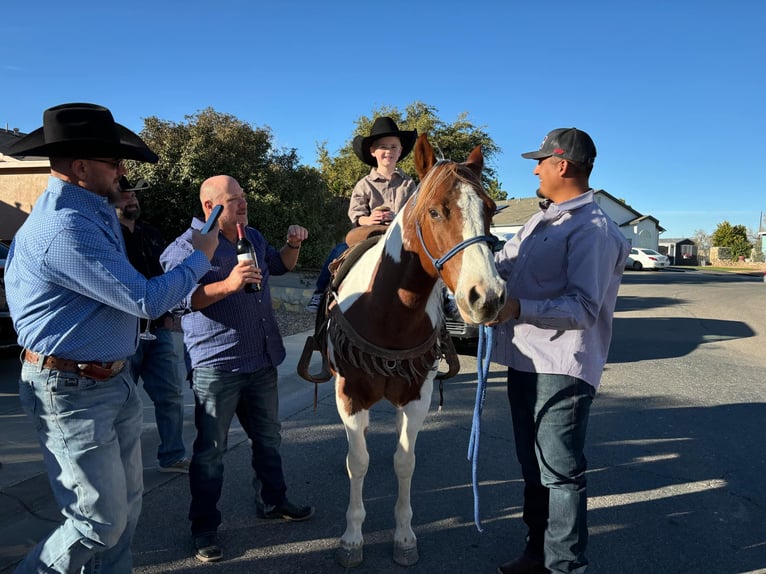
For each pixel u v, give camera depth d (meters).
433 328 2.63
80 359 1.86
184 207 14.77
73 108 1.83
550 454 2.32
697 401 5.50
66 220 1.77
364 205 3.54
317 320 3.09
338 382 2.67
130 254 3.48
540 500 2.57
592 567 2.71
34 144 1.90
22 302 1.82
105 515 1.89
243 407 3.02
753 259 45.19
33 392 1.88
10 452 3.74
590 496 3.46
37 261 1.77
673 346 8.43
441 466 3.88
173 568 2.65
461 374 6.42
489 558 2.80
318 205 18.77
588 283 2.13
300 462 3.93
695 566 2.73
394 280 2.39
